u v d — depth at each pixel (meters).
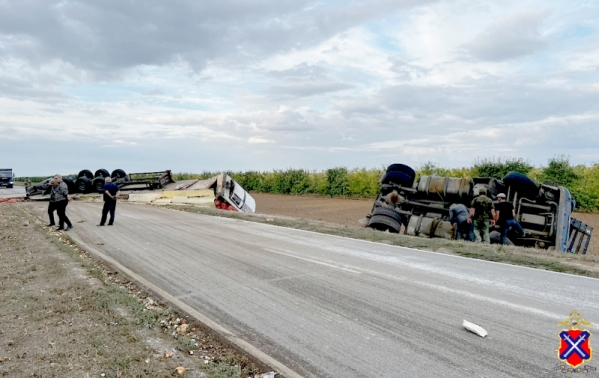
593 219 22.25
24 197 29.36
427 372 3.96
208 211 20.92
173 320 5.37
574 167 24.17
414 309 5.80
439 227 14.20
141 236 12.70
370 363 4.17
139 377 3.79
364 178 38.34
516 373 3.92
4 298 6.09
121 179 27.75
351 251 10.31
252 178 50.25
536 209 13.59
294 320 5.41
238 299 6.33
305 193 44.53
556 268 8.45
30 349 4.37
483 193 13.16
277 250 10.41
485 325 5.18
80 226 14.84
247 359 4.27
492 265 8.77
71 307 5.66
